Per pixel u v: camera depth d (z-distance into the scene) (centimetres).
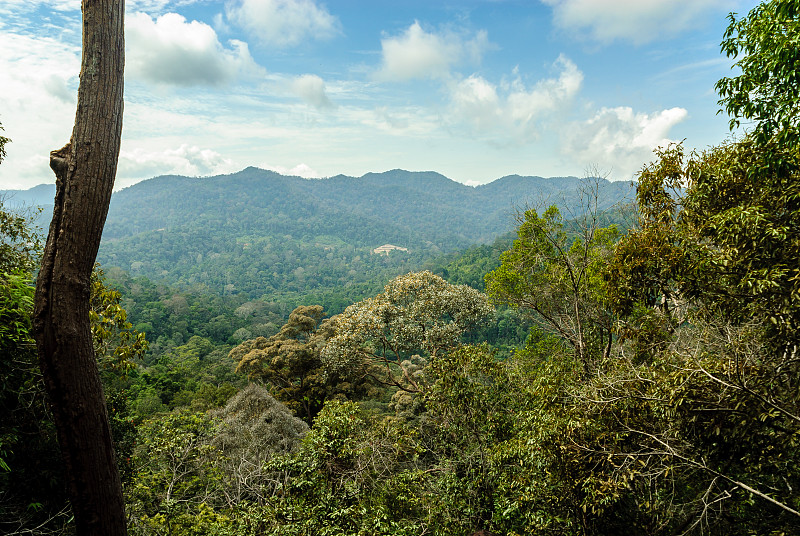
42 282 269
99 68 278
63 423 273
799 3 416
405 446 900
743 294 535
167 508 810
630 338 777
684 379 486
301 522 618
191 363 4506
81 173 271
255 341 3005
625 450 520
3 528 451
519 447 620
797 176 493
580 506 505
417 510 765
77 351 272
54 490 518
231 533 648
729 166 598
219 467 1107
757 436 462
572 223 1045
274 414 1540
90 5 278
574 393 628
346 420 746
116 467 298
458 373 805
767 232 478
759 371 462
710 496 491
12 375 473
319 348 2336
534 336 1423
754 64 465
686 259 600
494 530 671
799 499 460
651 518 512
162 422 1126
